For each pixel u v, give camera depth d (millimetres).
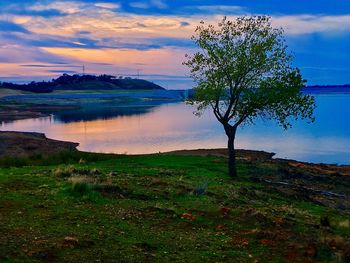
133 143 80250
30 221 15711
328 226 20531
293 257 14695
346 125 118250
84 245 13773
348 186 38656
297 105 34812
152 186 24578
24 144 63969
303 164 51656
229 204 21953
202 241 15672
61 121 135750
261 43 34594
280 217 20344
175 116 154625
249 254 14703
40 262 12039
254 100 34281
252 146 76438
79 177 23922
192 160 42844
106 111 186875
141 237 15391
